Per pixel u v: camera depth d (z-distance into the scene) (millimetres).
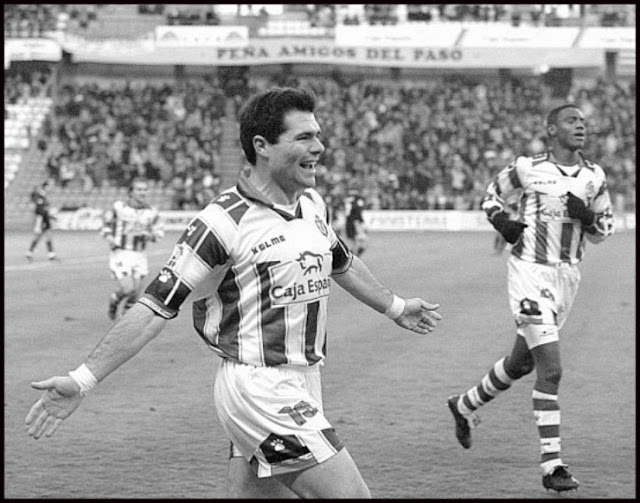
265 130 8234
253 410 8211
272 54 101250
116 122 103125
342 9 111438
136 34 107875
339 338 26531
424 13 108188
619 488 12891
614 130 100938
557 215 13891
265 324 8250
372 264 51469
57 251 64062
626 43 99812
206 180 94312
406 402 18203
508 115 104875
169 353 24078
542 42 100938
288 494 8805
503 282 41812
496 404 18250
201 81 111188
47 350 24406
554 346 13430
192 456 14469
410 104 105938
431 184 97000
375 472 13617
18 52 100375
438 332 27672
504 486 12984
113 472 13609
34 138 100938
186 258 8133
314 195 8891
